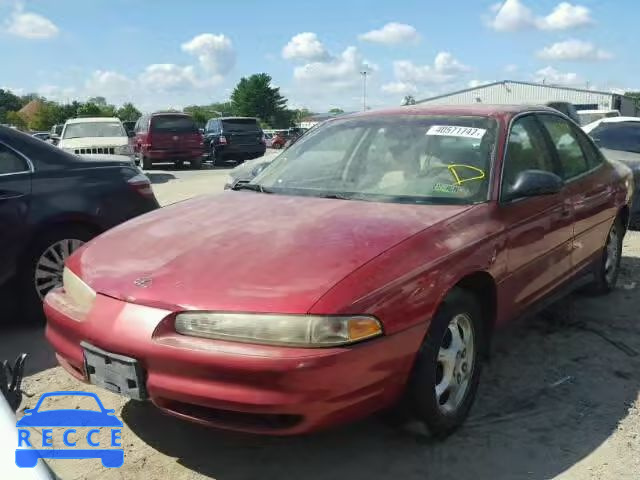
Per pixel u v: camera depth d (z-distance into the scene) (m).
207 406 2.58
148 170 21.73
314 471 2.92
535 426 3.31
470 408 3.31
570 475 2.87
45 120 85.75
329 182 3.95
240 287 2.67
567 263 4.35
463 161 3.75
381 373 2.67
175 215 3.62
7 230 4.75
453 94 59.44
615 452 3.05
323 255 2.83
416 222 3.18
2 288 4.86
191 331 2.62
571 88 55.28
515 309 3.72
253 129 23.72
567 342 4.46
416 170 3.80
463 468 2.93
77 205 5.03
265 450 3.10
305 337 2.52
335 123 4.55
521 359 4.18
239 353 2.51
